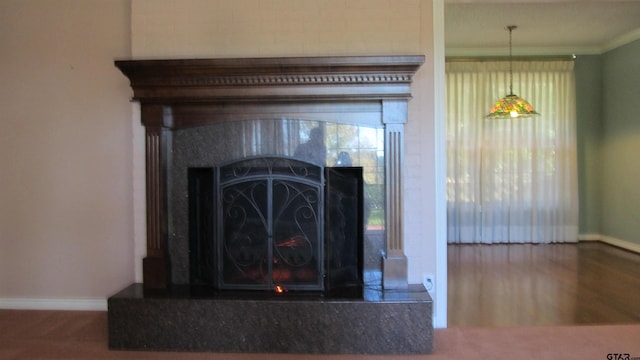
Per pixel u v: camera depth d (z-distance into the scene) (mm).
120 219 3443
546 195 6508
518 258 5504
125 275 3453
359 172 3068
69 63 3430
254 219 2965
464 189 6555
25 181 3477
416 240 3146
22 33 3434
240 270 2965
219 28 3113
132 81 2992
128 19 3406
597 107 6574
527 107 5094
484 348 2779
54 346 2811
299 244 2949
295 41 3100
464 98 6520
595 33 5711
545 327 3131
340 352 2707
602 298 3824
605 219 6484
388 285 2986
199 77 2945
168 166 3107
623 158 6055
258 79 2938
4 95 3461
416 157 3125
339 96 2945
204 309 2740
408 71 2893
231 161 3027
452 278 4547
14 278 3502
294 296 2799
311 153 3051
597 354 2682
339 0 3082
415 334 2695
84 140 3443
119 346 2770
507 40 5984
